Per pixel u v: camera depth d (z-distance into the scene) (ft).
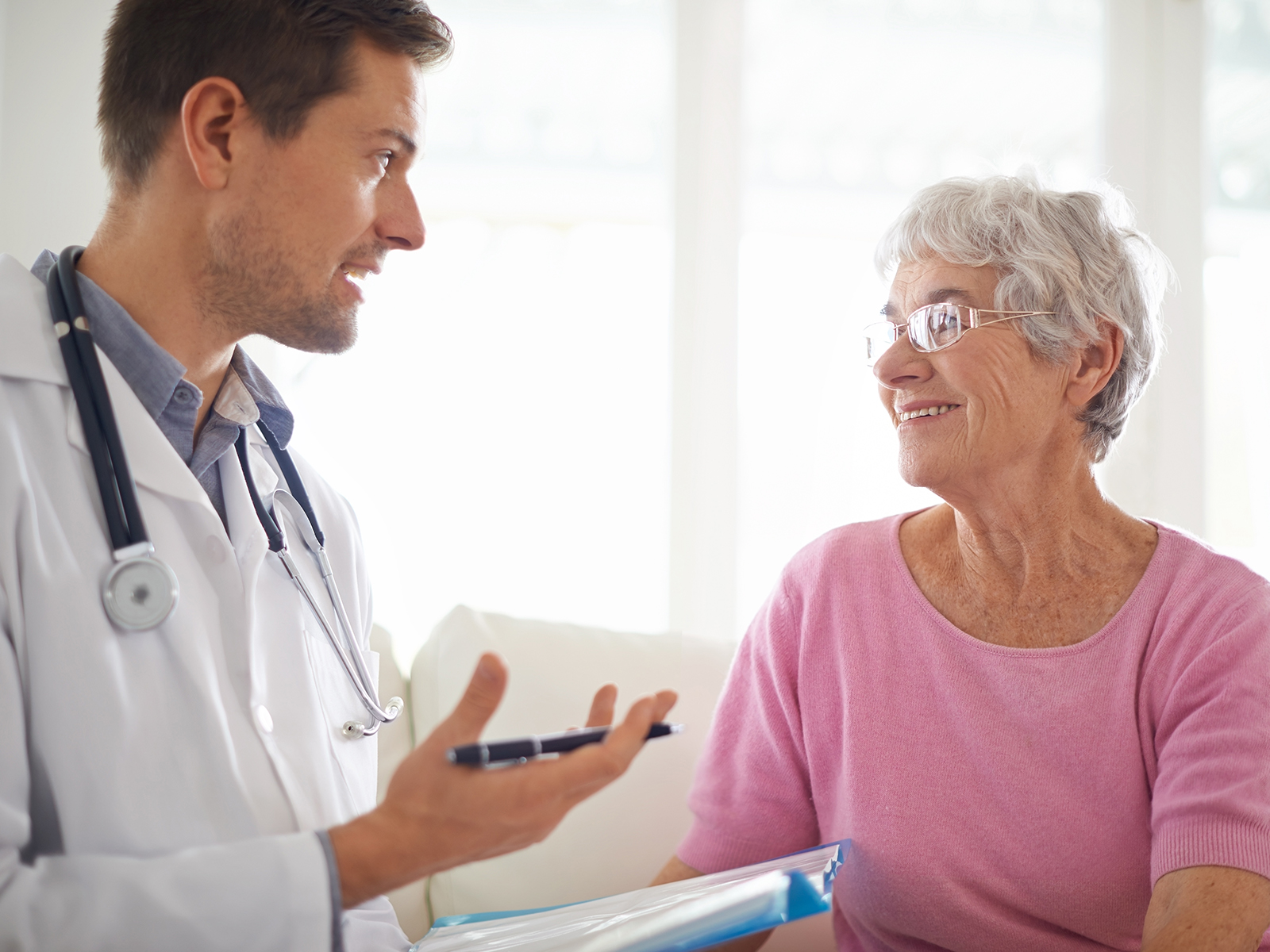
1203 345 8.07
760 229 8.39
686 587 7.54
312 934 2.34
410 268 8.09
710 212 7.77
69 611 2.58
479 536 8.05
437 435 8.04
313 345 3.25
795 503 8.29
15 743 2.41
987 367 3.69
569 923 3.14
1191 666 3.52
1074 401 3.81
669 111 7.79
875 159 8.51
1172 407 8.01
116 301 3.00
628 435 8.25
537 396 8.22
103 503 2.76
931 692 3.94
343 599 3.65
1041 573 3.84
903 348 3.88
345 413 7.82
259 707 2.92
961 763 3.83
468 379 8.14
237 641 2.98
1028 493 3.78
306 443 7.60
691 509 7.57
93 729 2.54
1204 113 8.23
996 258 3.75
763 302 8.37
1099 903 3.64
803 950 4.55
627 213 8.39
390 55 3.12
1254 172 8.59
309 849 2.39
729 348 7.72
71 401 2.85
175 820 2.63
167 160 2.96
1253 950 3.10
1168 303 8.07
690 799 4.42
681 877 4.26
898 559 4.15
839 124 8.46
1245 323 8.50
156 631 2.76
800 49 8.34
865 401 8.42
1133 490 7.95
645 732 2.30
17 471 2.60
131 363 3.00
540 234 8.33
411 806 2.34
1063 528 3.83
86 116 6.62
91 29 6.64
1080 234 3.80
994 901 3.76
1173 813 3.35
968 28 8.44
